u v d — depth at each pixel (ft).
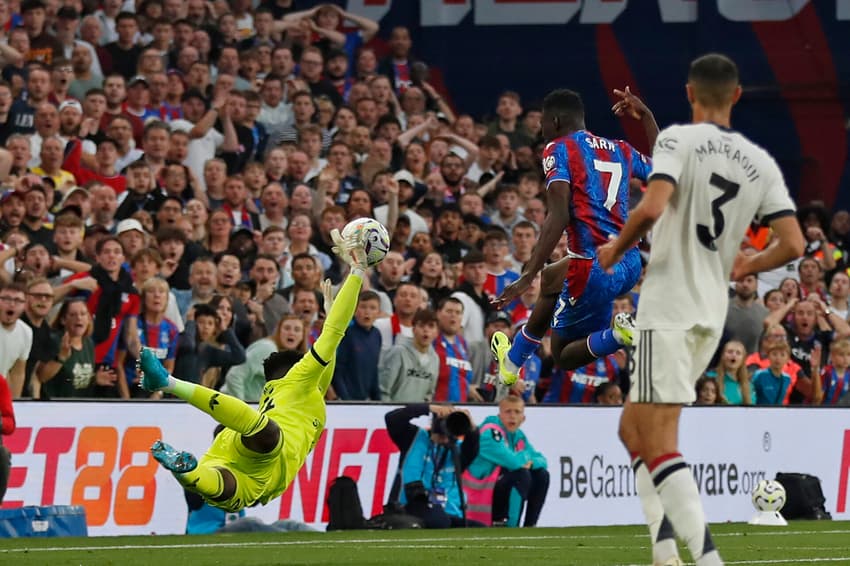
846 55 208.23
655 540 63.52
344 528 114.62
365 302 122.31
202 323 115.03
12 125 143.54
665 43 210.79
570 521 126.21
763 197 61.57
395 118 168.96
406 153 162.71
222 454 81.10
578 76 210.38
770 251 61.87
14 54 153.07
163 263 126.72
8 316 107.14
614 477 129.90
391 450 118.73
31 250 118.42
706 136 60.23
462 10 210.38
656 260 60.64
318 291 128.77
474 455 119.14
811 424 142.61
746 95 209.56
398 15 208.44
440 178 159.12
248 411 78.38
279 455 81.41
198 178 151.02
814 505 137.08
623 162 80.64
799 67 208.44
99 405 107.96
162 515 109.91
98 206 133.08
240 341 121.80
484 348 132.46
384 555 87.25
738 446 136.87
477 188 164.04
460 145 171.94
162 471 110.32
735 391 142.31
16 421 104.32
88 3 169.07
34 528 101.86
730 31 209.56
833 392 148.97
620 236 59.16
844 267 175.73
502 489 120.57
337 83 180.45
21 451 104.42
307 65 174.19
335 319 83.15
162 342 118.11
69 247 123.24
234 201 142.41
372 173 156.56
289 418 82.89
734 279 62.80
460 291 135.95
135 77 158.81
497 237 140.97
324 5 190.70
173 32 168.45
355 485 115.65
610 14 210.59
